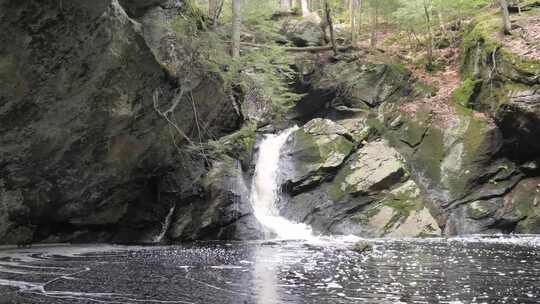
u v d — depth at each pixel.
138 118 13.86
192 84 15.54
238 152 19.22
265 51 17.34
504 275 9.02
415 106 22.94
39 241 14.36
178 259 11.37
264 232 17.80
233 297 7.20
